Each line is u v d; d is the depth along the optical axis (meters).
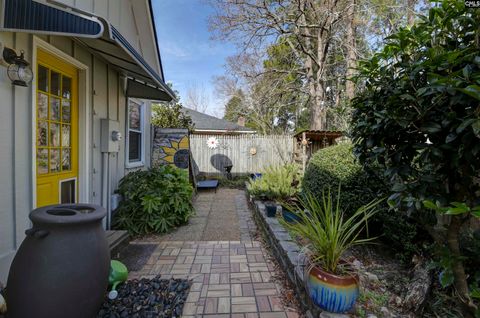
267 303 2.30
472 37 1.42
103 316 2.09
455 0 1.37
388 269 2.96
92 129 3.67
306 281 2.06
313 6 9.51
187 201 4.80
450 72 1.36
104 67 4.00
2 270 2.17
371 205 2.30
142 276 2.74
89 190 3.57
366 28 9.51
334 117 10.92
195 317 2.11
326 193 3.69
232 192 8.09
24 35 2.39
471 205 1.45
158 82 3.79
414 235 2.71
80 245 1.72
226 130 12.77
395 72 1.77
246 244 3.69
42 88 2.80
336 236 2.06
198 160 10.14
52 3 2.04
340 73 11.45
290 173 6.31
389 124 1.65
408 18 7.00
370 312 2.11
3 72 2.16
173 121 10.36
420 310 2.24
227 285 2.58
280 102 13.09
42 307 1.62
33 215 1.73
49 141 2.92
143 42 5.64
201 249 3.48
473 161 1.33
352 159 3.54
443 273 1.65
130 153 5.54
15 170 2.30
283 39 10.55
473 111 1.23
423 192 1.51
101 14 3.70
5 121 2.20
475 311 1.39
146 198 4.10
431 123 1.44
